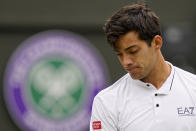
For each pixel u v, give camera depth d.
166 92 8.68
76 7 22.75
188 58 21.92
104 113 8.90
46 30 22.42
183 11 23.31
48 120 21.86
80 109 22.02
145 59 8.29
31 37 22.17
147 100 8.70
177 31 22.39
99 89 22.31
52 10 22.61
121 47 8.17
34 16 22.44
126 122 8.73
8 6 22.30
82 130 22.02
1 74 21.91
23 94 21.81
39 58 22.03
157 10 23.19
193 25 22.91
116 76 22.50
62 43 22.27
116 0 22.88
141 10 8.43
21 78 21.84
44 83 21.92
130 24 8.10
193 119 8.50
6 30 22.14
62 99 21.94
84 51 22.39
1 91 21.91
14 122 21.80
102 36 22.69
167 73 8.83
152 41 8.38
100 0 22.86
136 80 8.83
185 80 8.79
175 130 8.49
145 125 8.60
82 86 22.12
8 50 22.03
